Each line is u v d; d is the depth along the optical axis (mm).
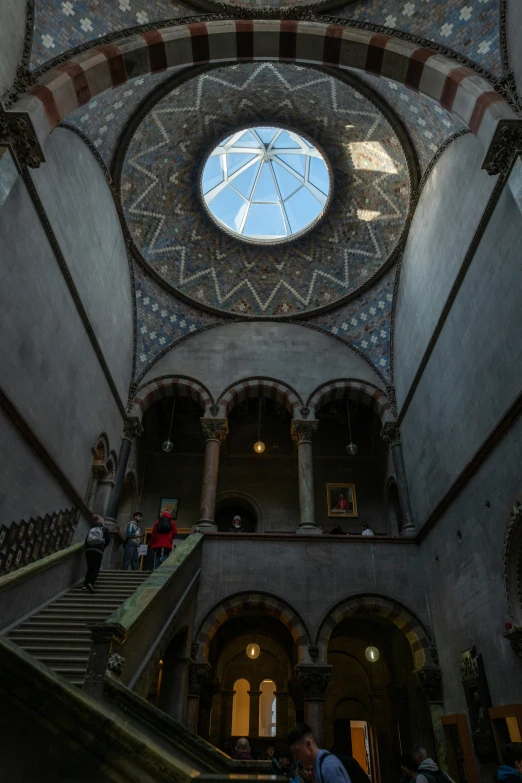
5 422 8320
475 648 10125
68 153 11039
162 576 9242
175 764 1987
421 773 5410
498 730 8914
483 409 9938
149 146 14688
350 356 17344
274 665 18453
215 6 11000
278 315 18125
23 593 8742
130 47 10289
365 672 18375
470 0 9711
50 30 9406
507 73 9078
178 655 11172
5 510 8414
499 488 9234
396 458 15398
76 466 11727
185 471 20594
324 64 11266
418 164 13586
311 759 3623
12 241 8516
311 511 14805
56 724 2104
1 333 8250
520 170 8312
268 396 17172
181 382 16797
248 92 14758
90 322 12414
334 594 12984
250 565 13242
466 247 10734
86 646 7805
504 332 9086
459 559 11055
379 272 16484
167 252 17156
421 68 10227
